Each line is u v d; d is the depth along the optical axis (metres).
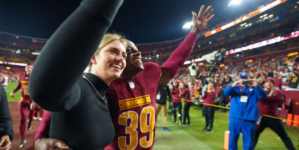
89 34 0.33
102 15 0.34
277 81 6.40
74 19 0.33
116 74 0.60
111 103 0.94
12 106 7.91
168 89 5.43
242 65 20.88
